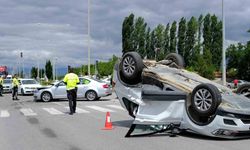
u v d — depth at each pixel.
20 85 37.38
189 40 78.31
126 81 12.23
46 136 11.16
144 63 12.22
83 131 11.98
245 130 9.84
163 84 11.04
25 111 19.12
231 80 75.06
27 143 10.13
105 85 26.66
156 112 10.88
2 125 13.81
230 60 79.06
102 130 12.15
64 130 12.26
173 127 10.70
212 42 78.69
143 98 11.09
